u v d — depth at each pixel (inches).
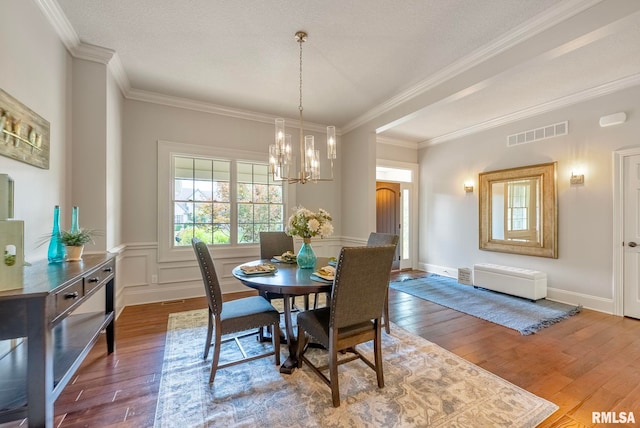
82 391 70.8
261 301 90.3
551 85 130.3
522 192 164.7
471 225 195.8
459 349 94.6
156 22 89.0
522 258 166.2
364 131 172.2
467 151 198.4
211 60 111.0
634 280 124.2
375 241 120.5
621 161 127.8
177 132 148.0
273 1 79.7
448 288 173.6
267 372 80.0
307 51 104.4
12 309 45.0
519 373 79.9
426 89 128.1
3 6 62.9
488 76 101.3
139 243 139.5
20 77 69.5
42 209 80.7
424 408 64.9
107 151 107.5
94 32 94.0
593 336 104.9
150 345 95.9
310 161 102.0
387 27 90.7
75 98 101.9
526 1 78.5
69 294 55.6
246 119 165.9
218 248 159.0
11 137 64.4
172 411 63.8
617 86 126.3
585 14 76.2
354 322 68.9
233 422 60.5
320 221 98.7
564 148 146.9
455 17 85.7
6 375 53.9
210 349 93.4
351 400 67.7
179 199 150.8
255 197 170.9
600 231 134.3
